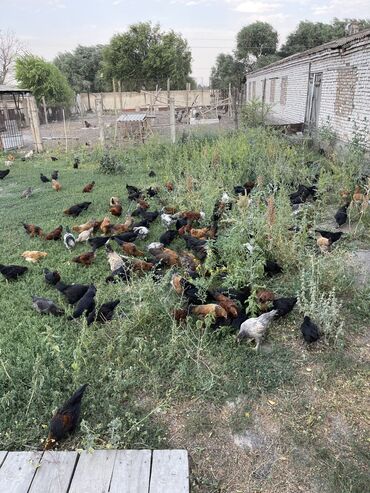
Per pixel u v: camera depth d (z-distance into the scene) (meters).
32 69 24.30
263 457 2.37
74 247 5.23
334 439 2.46
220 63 36.69
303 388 2.83
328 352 3.15
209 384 2.81
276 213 4.84
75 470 2.28
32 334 3.44
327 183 6.39
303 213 5.36
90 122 24.22
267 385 2.85
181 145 10.63
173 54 30.61
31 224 5.77
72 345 3.25
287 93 16.47
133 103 30.56
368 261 4.62
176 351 3.13
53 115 27.44
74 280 4.37
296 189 6.81
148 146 11.10
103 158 9.98
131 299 3.73
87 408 2.71
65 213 6.57
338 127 10.66
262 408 2.68
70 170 10.33
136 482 2.21
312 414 2.62
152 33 30.72
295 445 2.43
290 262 4.29
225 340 3.27
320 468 2.29
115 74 30.95
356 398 2.74
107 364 3.06
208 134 11.73
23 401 2.77
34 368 2.88
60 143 14.38
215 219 5.67
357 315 3.57
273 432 2.52
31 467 2.30
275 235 4.45
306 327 3.21
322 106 12.01
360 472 2.25
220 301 3.51
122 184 8.62
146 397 2.82
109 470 2.27
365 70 8.82
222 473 2.29
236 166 7.97
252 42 35.03
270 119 18.84
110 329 3.45
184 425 2.60
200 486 2.23
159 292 3.68
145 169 9.89
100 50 37.47
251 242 4.26
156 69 30.56
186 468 2.28
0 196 7.98
